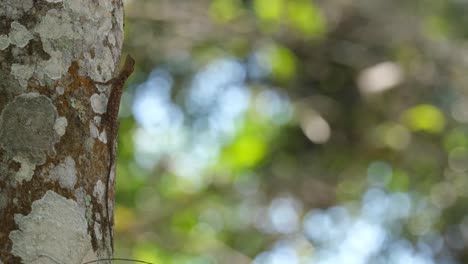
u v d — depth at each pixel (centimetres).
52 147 209
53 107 212
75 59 220
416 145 940
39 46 216
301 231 954
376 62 956
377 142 952
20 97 211
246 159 810
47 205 205
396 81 920
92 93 220
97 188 215
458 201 957
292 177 938
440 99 948
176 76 858
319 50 935
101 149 218
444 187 954
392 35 944
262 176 916
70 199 208
